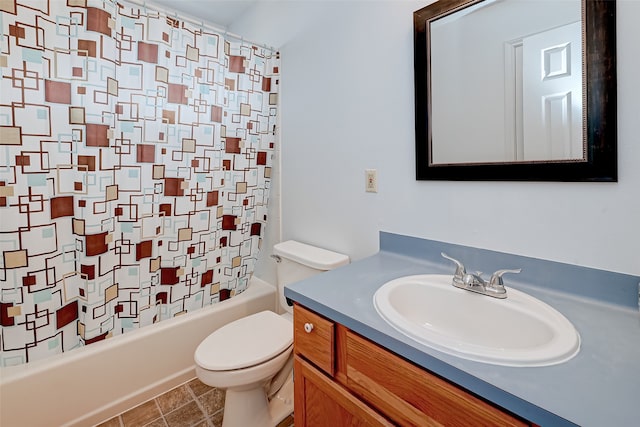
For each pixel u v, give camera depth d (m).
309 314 0.92
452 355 0.62
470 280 0.94
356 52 1.42
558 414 0.47
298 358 0.97
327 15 1.56
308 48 1.69
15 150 1.14
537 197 0.93
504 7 0.95
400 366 0.69
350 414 0.81
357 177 1.46
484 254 1.05
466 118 1.06
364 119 1.41
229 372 1.15
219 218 1.81
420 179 1.20
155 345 1.54
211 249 1.78
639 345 0.64
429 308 0.98
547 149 0.89
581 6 0.81
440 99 1.12
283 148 1.94
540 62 0.89
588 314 0.78
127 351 1.45
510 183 0.98
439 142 1.13
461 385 0.59
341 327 0.83
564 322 0.73
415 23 1.16
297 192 1.84
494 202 1.02
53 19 1.19
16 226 1.16
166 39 1.50
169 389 1.60
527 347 0.79
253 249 2.00
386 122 1.32
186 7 2.12
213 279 1.82
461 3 1.04
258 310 1.96
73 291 1.34
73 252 1.32
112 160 1.37
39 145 1.19
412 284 1.01
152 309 1.58
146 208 1.51
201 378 1.18
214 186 1.75
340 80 1.51
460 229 1.11
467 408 0.59
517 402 0.51
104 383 1.39
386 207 1.35
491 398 0.54
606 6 0.78
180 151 1.60
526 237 0.96
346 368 0.82
